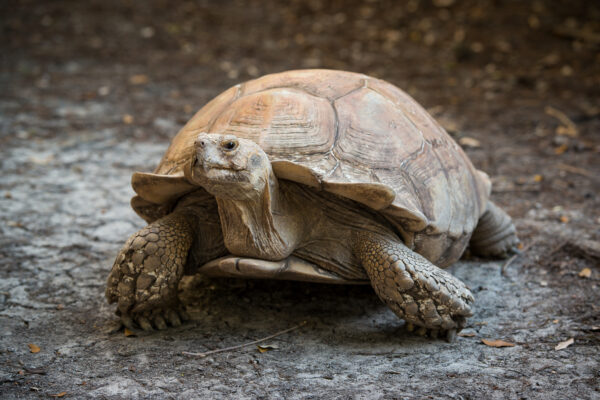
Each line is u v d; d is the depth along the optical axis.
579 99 17.23
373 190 6.08
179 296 7.79
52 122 15.55
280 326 7.01
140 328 6.96
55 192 11.34
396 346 6.56
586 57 20.92
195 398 5.55
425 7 26.14
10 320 7.16
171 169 6.85
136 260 6.44
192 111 16.75
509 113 16.41
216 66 21.23
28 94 17.83
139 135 14.80
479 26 24.12
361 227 6.62
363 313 7.34
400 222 6.55
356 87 7.34
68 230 9.78
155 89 18.77
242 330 6.93
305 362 6.21
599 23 23.53
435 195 6.83
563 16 24.33
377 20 25.48
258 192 6.00
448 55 21.83
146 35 24.28
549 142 14.17
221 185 5.80
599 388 5.64
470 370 6.03
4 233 9.58
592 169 12.42
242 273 6.41
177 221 6.71
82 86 18.80
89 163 12.91
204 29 25.08
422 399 5.48
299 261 6.61
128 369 6.09
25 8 26.34
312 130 6.53
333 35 24.25
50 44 22.95
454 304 6.31
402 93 7.95
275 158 6.32
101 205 10.82
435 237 6.82
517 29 23.67
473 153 13.66
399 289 6.29
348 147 6.54
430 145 7.30
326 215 6.63
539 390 5.62
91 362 6.25
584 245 8.89
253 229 6.23
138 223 10.12
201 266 6.89
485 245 8.82
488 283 8.19
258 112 6.73
